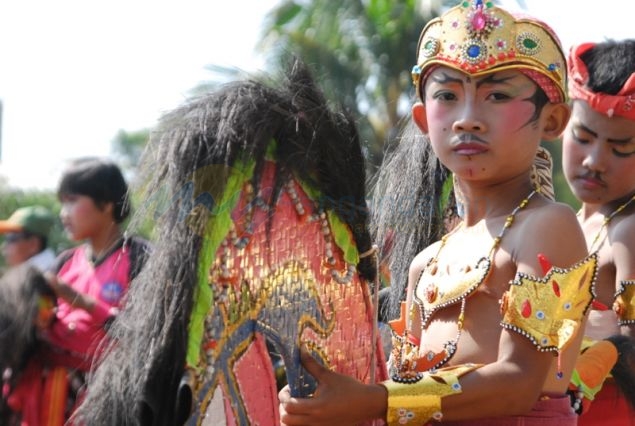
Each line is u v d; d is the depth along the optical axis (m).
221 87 3.37
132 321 3.09
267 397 3.48
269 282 3.42
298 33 18.84
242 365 3.35
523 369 3.52
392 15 19.14
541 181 4.51
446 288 3.90
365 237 3.82
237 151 3.26
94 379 3.15
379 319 5.34
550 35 3.88
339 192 3.68
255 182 3.31
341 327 3.74
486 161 3.82
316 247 3.63
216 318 3.21
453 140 3.84
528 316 3.52
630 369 4.68
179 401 3.04
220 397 3.23
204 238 3.15
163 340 3.04
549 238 3.71
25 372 7.07
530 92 3.83
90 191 7.39
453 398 3.50
